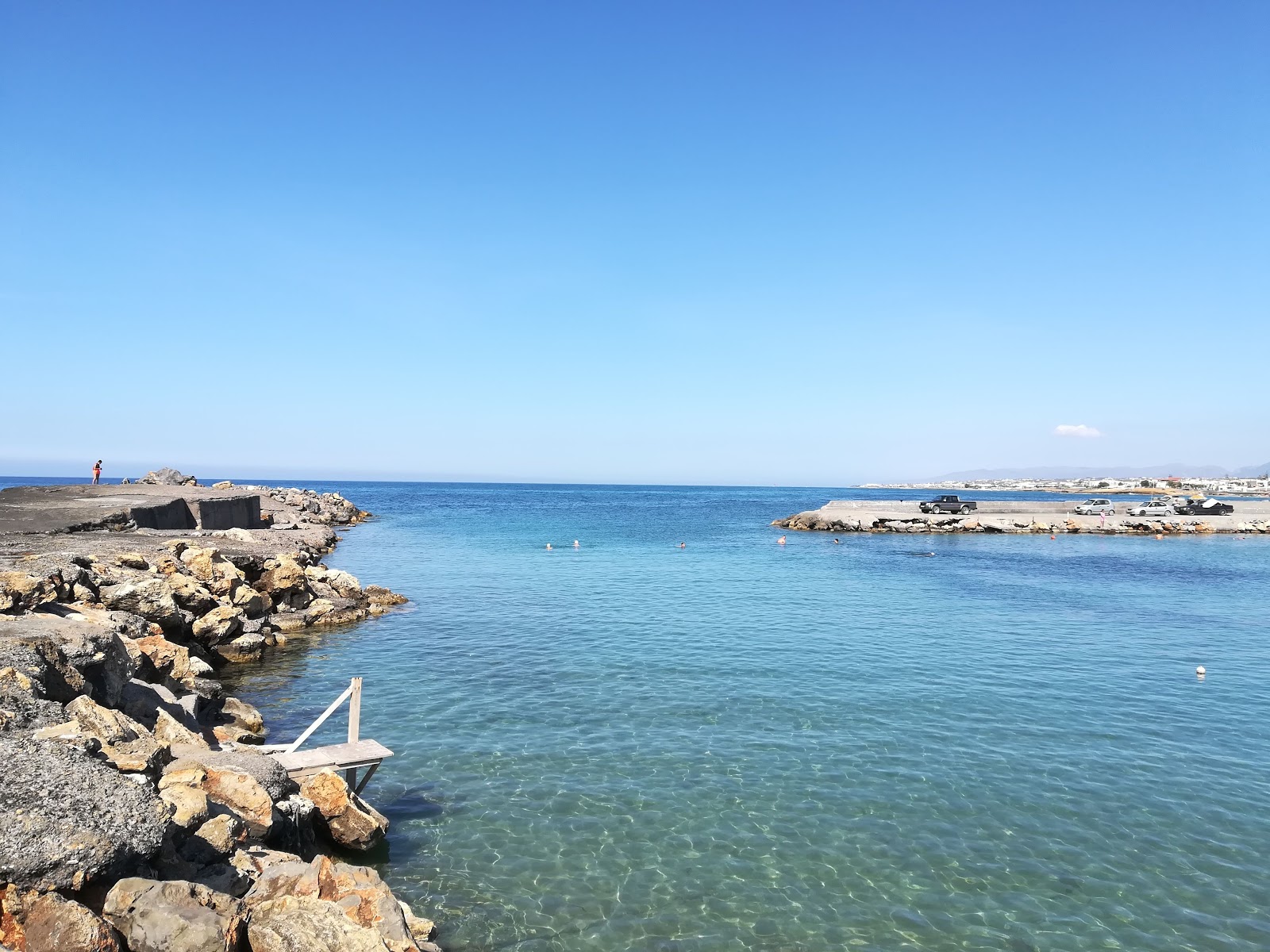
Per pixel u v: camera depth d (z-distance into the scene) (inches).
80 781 319.9
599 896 449.7
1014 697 828.0
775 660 971.3
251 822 409.7
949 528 3270.2
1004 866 488.1
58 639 497.7
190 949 280.2
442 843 506.6
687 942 408.2
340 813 487.5
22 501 1621.6
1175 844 517.3
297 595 1236.5
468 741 686.5
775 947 405.4
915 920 430.6
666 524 3671.3
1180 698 831.1
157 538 1299.2
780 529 3412.9
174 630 866.1
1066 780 615.2
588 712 765.9
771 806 564.1
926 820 546.6
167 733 515.5
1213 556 2354.8
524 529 3280.0
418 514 4542.3
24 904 264.5
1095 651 1043.3
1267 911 444.8
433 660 968.9
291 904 327.6
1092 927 426.9
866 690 844.0
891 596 1493.6
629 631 1146.0
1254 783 614.2
